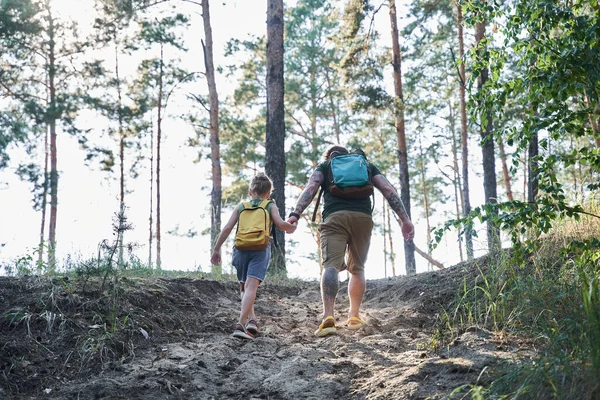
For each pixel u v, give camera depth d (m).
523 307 4.73
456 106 28.58
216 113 20.89
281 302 7.58
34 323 4.83
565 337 3.59
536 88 4.71
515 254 4.80
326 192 5.91
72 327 4.87
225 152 28.95
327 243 5.68
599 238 5.65
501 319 4.73
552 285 4.85
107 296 5.46
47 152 28.30
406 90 28.36
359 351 4.84
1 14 22.44
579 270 4.64
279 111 13.21
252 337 5.34
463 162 23.73
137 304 5.63
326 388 4.04
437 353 4.42
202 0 20.92
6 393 3.95
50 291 5.30
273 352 4.98
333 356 4.77
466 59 5.13
